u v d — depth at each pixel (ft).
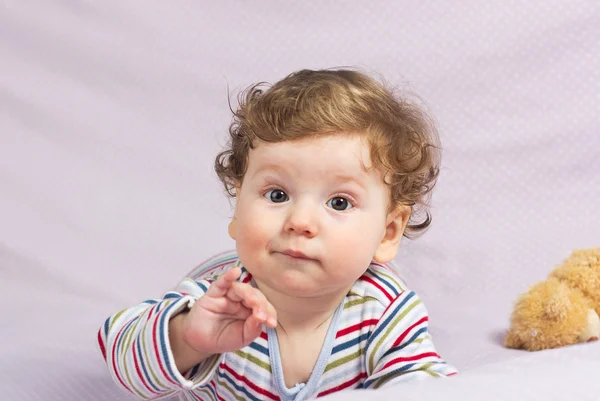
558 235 7.00
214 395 4.33
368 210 3.91
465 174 7.30
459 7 7.59
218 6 7.70
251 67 7.63
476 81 7.47
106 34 7.62
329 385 4.19
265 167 3.85
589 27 7.53
